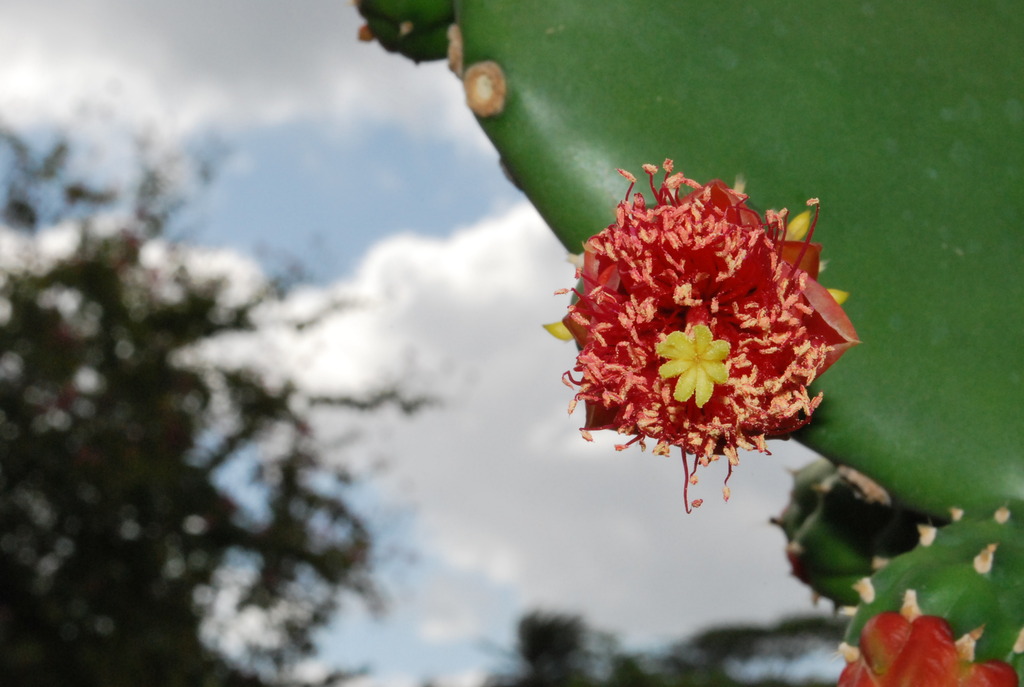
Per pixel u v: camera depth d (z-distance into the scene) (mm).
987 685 216
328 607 1177
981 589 223
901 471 254
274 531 1145
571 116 259
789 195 264
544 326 235
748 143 264
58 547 1065
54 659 1038
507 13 264
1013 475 250
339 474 1235
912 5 281
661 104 262
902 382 256
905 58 275
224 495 1140
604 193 257
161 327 1191
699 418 225
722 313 228
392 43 308
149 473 1071
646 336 228
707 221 223
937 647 217
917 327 259
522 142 260
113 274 1156
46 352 1085
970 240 264
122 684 1024
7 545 1055
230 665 1146
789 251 229
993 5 284
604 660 3092
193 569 1104
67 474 1067
